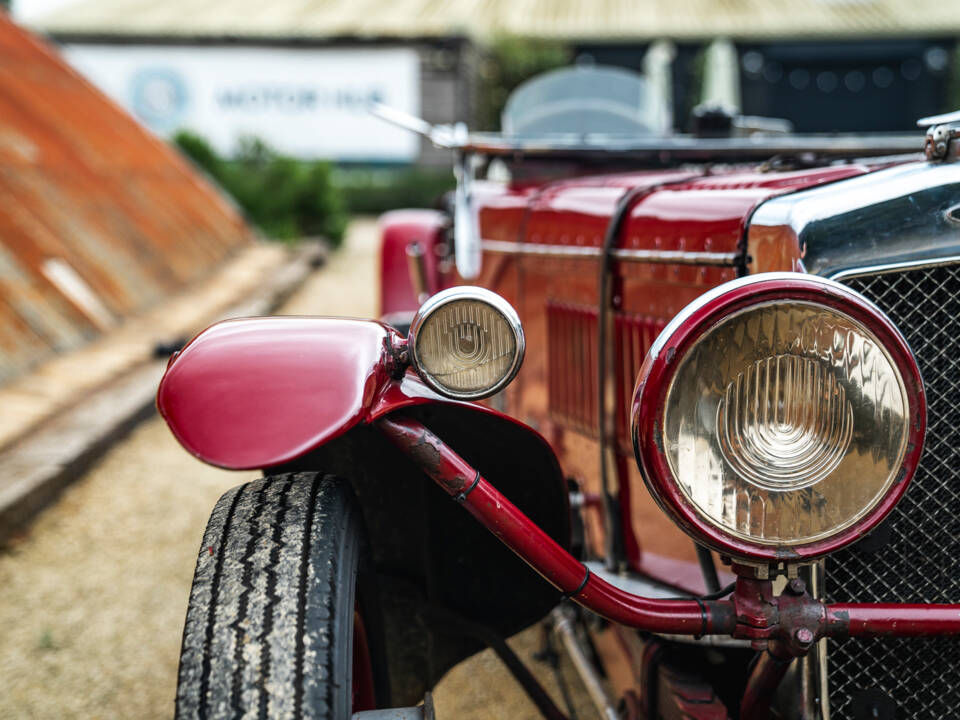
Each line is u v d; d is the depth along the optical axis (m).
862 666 1.45
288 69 15.77
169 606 2.86
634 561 1.94
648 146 2.60
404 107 15.70
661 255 1.75
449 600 1.82
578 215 2.11
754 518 1.23
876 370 1.21
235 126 15.99
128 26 16.11
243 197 10.73
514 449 1.62
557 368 2.25
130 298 5.96
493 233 2.58
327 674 1.21
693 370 1.20
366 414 1.34
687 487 1.21
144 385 4.54
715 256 1.59
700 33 17.52
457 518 1.76
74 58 15.97
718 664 1.66
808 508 1.23
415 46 15.53
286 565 1.29
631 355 1.89
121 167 7.73
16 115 6.69
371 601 1.60
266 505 1.40
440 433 1.61
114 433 4.08
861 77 20.42
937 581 1.45
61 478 3.58
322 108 15.84
